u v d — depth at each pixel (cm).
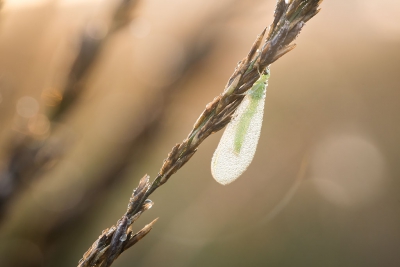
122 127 12
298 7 11
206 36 12
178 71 12
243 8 12
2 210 12
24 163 12
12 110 12
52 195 12
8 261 12
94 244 10
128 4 12
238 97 11
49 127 12
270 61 11
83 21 12
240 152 13
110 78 13
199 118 11
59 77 12
